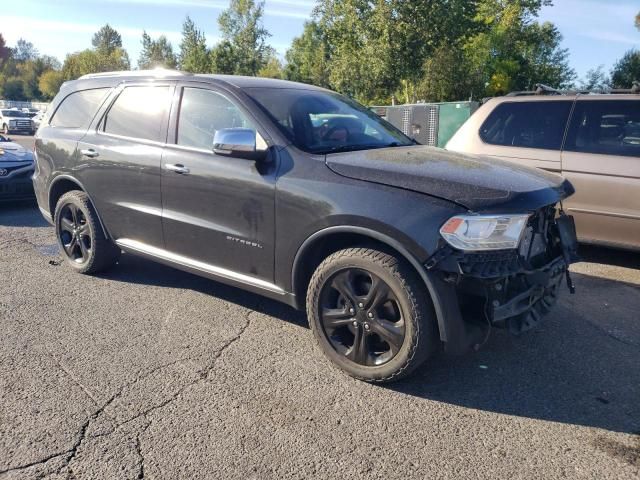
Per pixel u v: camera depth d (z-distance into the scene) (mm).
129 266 5695
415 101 31656
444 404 3229
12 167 8531
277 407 3158
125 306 4629
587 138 5883
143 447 2781
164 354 3779
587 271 5852
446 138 12531
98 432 2895
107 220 4988
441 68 31938
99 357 3725
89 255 5262
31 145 22734
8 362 3629
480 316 3160
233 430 2936
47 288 5039
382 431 2955
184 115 4367
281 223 3631
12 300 4727
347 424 3012
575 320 4512
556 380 3527
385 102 31031
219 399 3229
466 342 3189
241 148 3598
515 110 6367
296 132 3836
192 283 5215
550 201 3291
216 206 4016
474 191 3086
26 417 3016
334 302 3545
